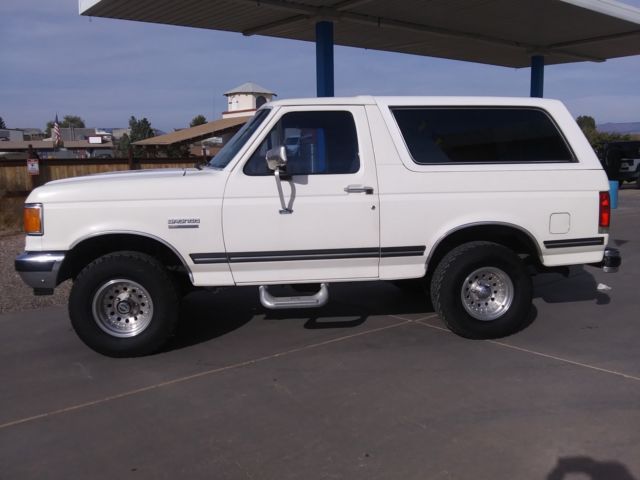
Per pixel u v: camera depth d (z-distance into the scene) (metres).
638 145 25.73
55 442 3.94
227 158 5.63
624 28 13.60
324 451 3.75
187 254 5.36
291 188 5.41
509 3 11.26
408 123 5.69
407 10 11.59
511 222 5.70
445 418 4.15
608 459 3.58
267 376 5.00
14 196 13.95
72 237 5.25
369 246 5.55
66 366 5.33
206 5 10.37
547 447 3.73
